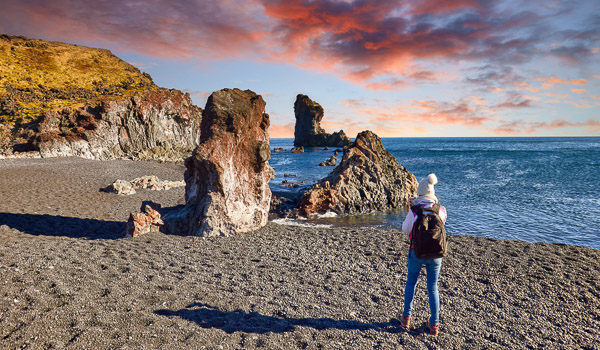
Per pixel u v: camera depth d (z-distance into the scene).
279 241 10.73
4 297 4.96
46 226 11.96
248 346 4.26
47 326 4.24
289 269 7.92
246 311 5.41
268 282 6.98
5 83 68.25
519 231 16.16
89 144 47.12
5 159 37.97
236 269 7.77
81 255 7.90
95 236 10.91
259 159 12.74
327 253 9.41
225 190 11.46
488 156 73.62
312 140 133.50
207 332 4.52
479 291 6.77
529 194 26.42
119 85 83.00
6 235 10.11
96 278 6.29
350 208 20.69
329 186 21.09
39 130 46.47
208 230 11.15
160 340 4.19
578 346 4.79
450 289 6.86
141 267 7.37
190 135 64.38
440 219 4.77
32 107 58.44
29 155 41.78
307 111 133.38
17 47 87.75
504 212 20.20
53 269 6.52
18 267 6.44
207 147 11.27
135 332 4.32
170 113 58.59
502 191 27.89
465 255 9.14
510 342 4.83
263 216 13.03
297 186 31.62
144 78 95.19
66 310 4.74
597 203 22.72
